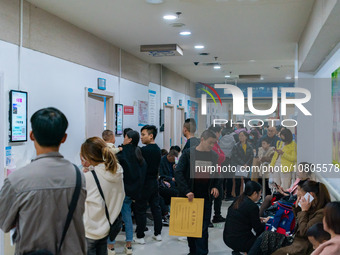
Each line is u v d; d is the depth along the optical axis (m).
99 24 5.18
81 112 5.36
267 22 5.11
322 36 3.75
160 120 9.52
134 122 7.66
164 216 5.56
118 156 4.25
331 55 4.47
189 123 4.33
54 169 1.79
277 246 2.96
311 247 2.70
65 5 4.30
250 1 4.12
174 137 11.02
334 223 2.05
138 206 4.62
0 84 3.54
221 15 4.79
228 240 3.55
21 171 1.75
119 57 6.86
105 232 2.76
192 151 3.79
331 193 3.79
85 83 5.49
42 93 4.39
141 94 8.12
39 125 1.79
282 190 4.02
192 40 6.32
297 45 6.54
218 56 8.01
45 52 4.45
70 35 5.06
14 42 3.87
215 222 5.62
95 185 2.76
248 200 3.54
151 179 4.61
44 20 4.44
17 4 3.91
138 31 5.63
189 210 3.65
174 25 5.30
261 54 7.76
